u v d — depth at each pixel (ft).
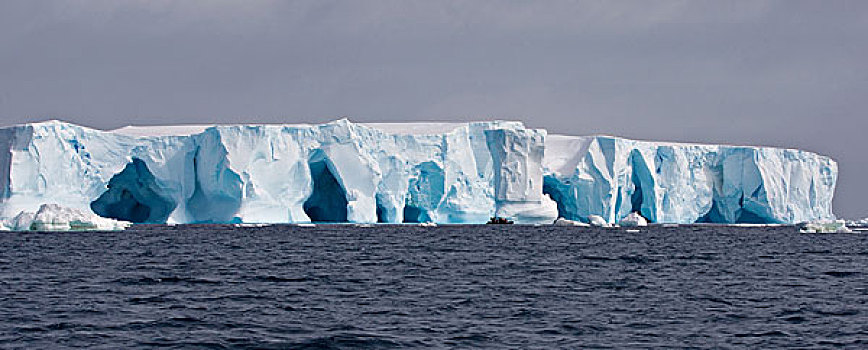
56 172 418.51
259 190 444.55
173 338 110.32
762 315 130.62
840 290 163.63
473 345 106.42
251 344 106.73
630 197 543.39
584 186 515.91
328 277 184.55
